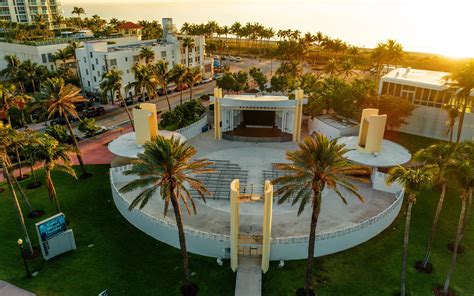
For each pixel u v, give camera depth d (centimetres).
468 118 5781
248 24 15850
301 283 3102
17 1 15225
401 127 6488
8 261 3381
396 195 4284
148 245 3594
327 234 3347
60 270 3275
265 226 3006
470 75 4462
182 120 6275
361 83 6334
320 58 13988
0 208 4219
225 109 6044
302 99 5688
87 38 11031
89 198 4416
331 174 2588
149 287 3084
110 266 3319
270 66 13162
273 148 5656
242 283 3058
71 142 6012
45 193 4531
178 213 2742
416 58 12725
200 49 10856
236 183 3055
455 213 4122
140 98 8656
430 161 3153
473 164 2731
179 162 2650
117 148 4719
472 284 3116
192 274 3209
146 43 10388
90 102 8056
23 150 3797
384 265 3319
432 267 3294
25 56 9600
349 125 5828
